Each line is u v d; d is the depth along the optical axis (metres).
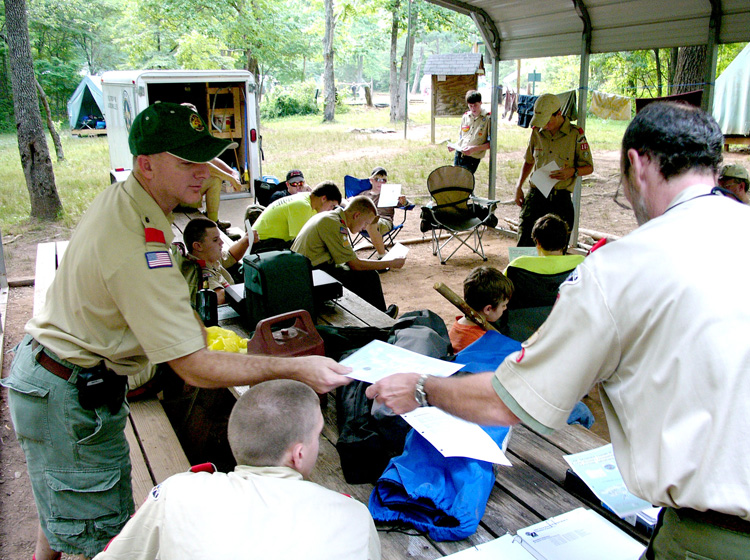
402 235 8.83
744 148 14.05
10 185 13.22
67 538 2.06
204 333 2.01
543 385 1.26
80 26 33.75
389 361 1.96
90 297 1.84
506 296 3.24
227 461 3.27
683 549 1.14
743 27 5.69
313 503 1.32
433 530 1.82
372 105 36.84
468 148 8.81
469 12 8.04
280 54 26.47
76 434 1.95
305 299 3.00
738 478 1.03
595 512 1.87
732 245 1.10
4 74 28.91
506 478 2.10
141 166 1.84
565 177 6.31
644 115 1.27
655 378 1.12
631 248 1.17
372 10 26.64
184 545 1.26
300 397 1.46
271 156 16.95
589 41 7.05
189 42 22.20
